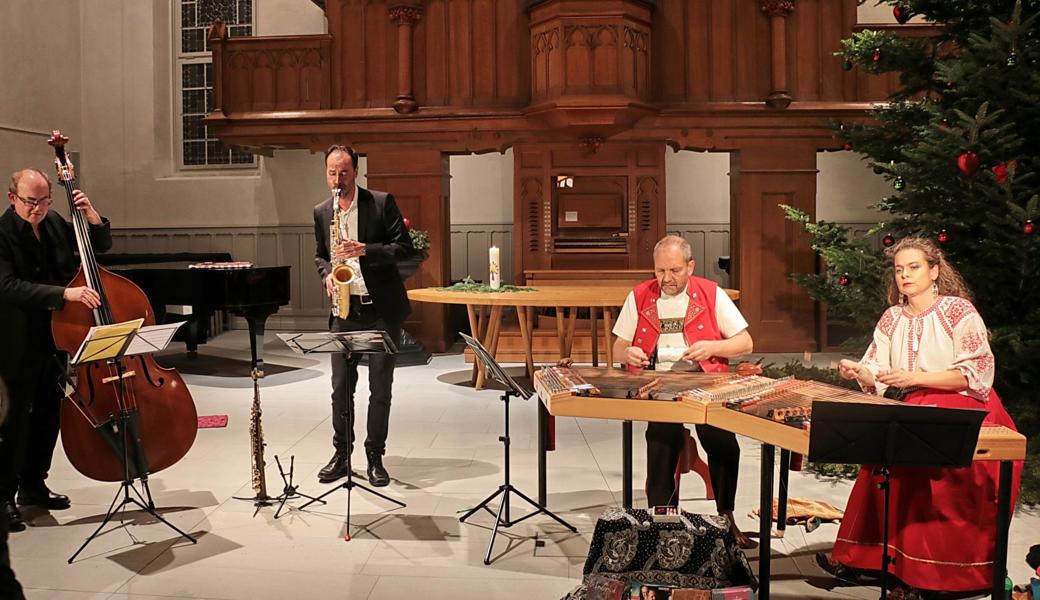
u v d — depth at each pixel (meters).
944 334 3.06
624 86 8.39
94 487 4.47
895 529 2.99
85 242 3.99
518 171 9.10
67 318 3.88
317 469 4.84
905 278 3.14
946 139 4.36
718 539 2.78
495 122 8.97
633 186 9.06
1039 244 4.25
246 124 9.26
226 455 5.15
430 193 9.22
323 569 3.37
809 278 6.36
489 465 4.90
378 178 9.25
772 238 9.02
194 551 3.56
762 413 2.71
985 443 2.50
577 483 4.54
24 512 4.06
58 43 11.28
